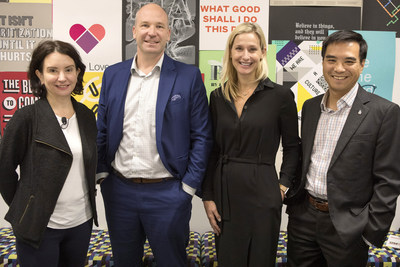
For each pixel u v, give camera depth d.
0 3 2.44
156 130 1.70
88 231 1.61
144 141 1.72
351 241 1.46
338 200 1.49
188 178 1.74
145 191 1.75
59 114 1.49
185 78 1.75
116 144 1.77
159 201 1.75
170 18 2.43
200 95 1.78
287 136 1.73
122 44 2.46
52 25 2.45
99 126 1.86
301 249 1.69
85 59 2.48
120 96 1.74
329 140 1.55
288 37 2.44
